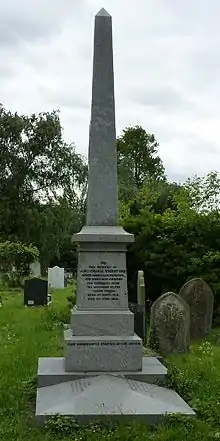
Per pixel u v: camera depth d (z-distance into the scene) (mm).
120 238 8133
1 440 5746
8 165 38531
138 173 61531
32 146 38562
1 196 38344
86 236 8094
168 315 11250
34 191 39375
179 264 16688
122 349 7699
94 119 8555
